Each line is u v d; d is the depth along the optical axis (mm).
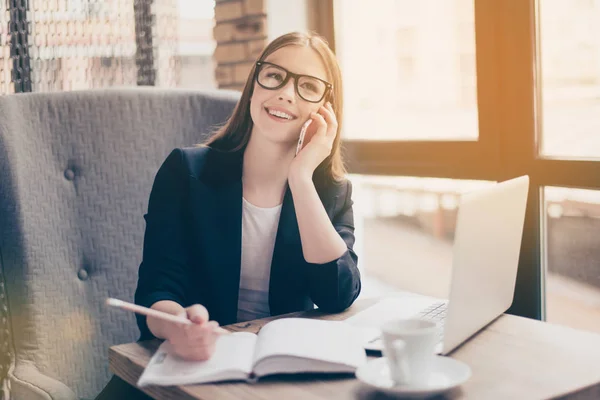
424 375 838
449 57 1925
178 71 2373
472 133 1869
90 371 1501
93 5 2158
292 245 1404
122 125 1594
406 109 2080
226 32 2492
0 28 1993
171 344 1032
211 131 1676
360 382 888
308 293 1436
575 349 1015
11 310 1428
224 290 1383
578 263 1708
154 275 1336
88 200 1548
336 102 1497
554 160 1618
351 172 2129
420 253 2268
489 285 1087
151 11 2285
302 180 1333
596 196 1636
